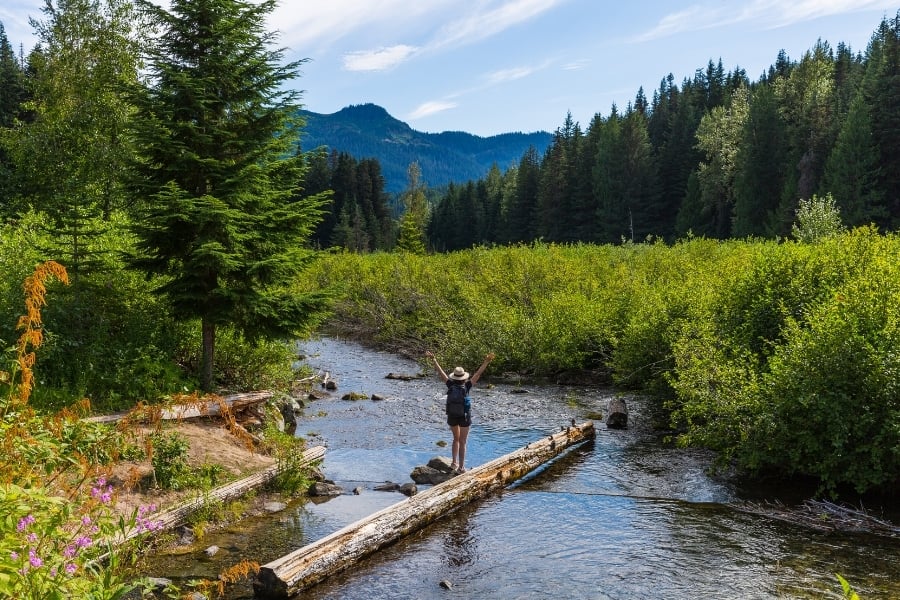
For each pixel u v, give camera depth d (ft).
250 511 28.02
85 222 41.68
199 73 36.60
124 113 88.43
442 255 139.44
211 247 33.58
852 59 324.60
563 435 37.65
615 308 60.70
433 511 27.20
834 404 28.66
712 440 33.45
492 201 397.39
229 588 21.03
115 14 95.91
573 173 303.07
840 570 22.20
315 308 39.52
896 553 23.52
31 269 36.50
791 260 42.19
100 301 38.37
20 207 83.66
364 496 30.53
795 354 30.76
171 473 27.04
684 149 287.69
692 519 27.25
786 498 29.63
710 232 247.70
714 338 39.50
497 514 28.22
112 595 13.12
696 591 20.88
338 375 64.03
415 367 68.95
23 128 97.35
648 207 279.28
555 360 60.34
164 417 31.60
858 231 41.14
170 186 33.47
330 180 376.27
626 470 34.04
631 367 50.44
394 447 38.58
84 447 18.43
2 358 29.30
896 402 28.09
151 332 39.52
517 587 21.43
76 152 92.07
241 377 43.62
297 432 41.65
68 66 96.17
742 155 223.10
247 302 36.27
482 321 67.10
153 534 23.47
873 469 28.45
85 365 34.68
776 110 218.79
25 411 16.28
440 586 21.53
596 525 26.76
